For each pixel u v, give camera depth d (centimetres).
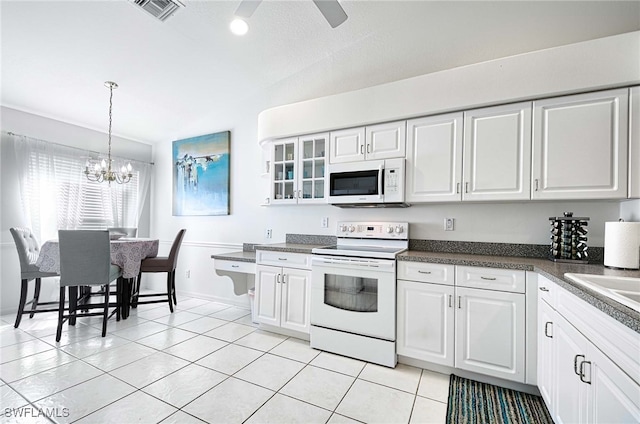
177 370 217
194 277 426
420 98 239
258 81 350
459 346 207
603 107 188
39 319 323
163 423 161
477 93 219
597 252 214
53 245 289
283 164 315
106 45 264
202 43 277
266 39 283
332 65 317
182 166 436
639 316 85
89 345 258
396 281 229
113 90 332
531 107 207
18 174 339
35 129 362
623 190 183
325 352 252
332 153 281
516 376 190
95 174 334
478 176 222
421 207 276
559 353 146
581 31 225
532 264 189
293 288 275
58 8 222
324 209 327
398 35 285
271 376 212
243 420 164
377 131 261
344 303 247
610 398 98
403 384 203
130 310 363
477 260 205
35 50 262
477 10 256
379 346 230
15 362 225
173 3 208
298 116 296
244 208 383
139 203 462
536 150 204
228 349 255
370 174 259
